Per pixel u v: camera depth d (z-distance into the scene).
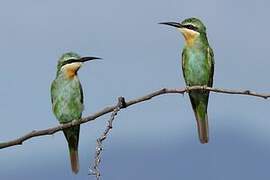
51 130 6.84
